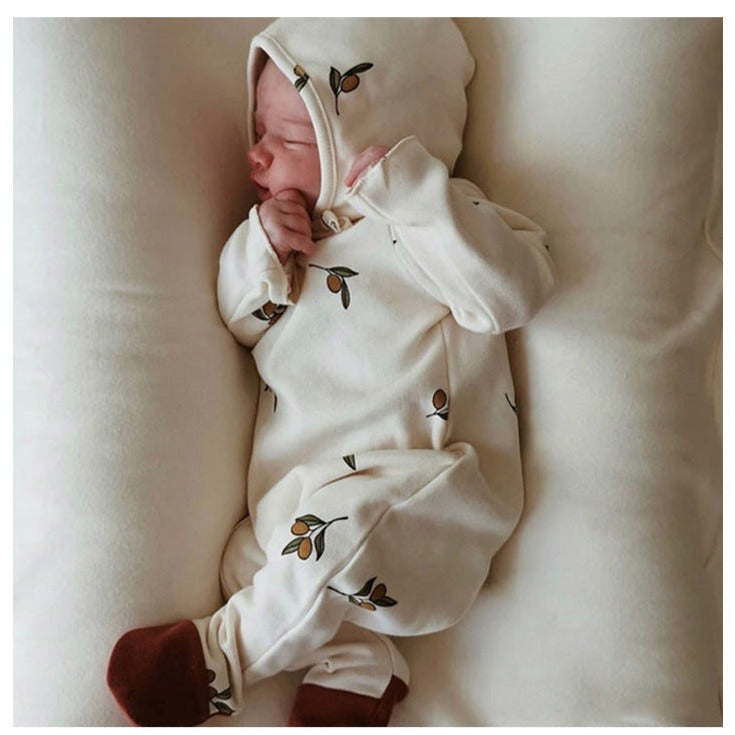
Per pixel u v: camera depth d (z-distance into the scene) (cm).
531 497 108
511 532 107
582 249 107
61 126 102
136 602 96
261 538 106
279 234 103
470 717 104
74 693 93
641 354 104
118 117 103
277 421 110
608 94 107
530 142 112
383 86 103
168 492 100
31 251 102
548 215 110
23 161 103
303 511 97
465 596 104
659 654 99
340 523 95
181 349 104
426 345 104
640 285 106
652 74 106
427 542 99
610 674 99
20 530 98
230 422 110
